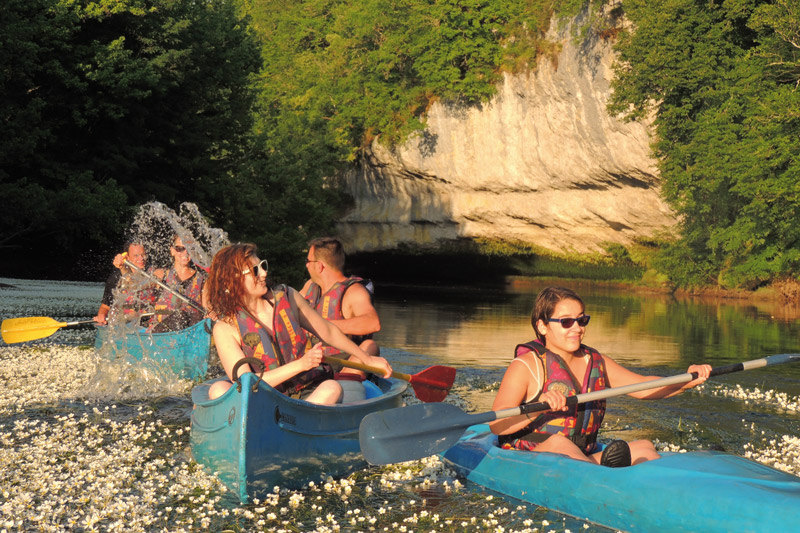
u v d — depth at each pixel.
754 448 5.01
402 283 46.25
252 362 3.94
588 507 3.48
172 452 4.60
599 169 31.17
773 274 28.14
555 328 3.79
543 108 32.12
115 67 22.34
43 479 3.92
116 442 4.78
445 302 26.05
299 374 4.29
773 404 6.61
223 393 3.96
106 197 21.70
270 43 48.25
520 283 42.72
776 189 22.80
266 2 50.91
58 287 19.12
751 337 13.66
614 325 16.48
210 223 26.97
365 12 38.41
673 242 31.58
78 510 3.51
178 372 6.98
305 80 42.25
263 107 40.81
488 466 4.05
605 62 28.88
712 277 30.81
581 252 36.25
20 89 21.41
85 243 26.30
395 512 3.60
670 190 27.33
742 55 25.72
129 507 3.55
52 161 22.98
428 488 3.99
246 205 29.69
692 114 27.12
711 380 8.01
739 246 27.33
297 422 3.95
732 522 3.00
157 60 22.83
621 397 6.85
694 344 12.27
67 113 22.97
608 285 38.44
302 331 4.17
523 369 3.84
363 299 5.44
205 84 26.41
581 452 3.86
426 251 40.97
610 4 28.67
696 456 3.57
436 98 35.91
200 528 3.33
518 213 35.72
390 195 40.19
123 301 7.29
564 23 30.44
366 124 38.75
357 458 4.41
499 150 34.50
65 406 5.92
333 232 43.12
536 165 33.41
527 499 3.78
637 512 3.28
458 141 35.69
